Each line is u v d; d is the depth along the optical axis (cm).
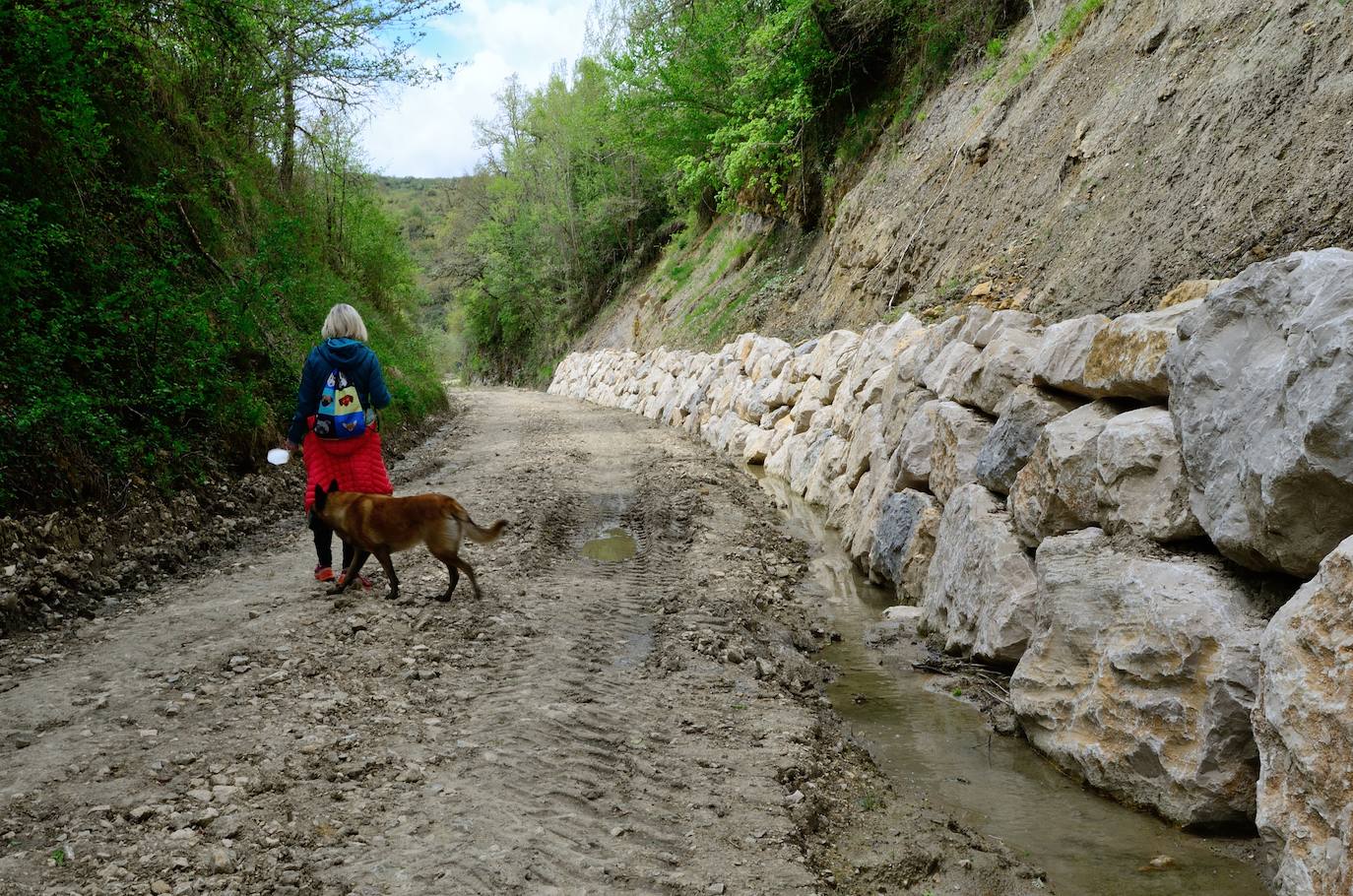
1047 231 1060
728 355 1883
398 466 1270
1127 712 388
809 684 531
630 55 2555
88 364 796
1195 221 796
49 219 832
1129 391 468
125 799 337
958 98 1593
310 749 383
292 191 1923
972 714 490
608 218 4269
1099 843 354
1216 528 368
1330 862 262
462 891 289
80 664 477
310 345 1263
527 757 387
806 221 2230
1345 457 299
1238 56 877
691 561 766
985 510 573
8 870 289
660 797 362
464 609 586
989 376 637
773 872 311
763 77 2109
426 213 9100
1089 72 1184
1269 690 295
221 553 731
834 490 1001
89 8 934
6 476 619
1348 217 627
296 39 1357
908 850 342
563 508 965
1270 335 358
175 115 1299
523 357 5294
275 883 289
